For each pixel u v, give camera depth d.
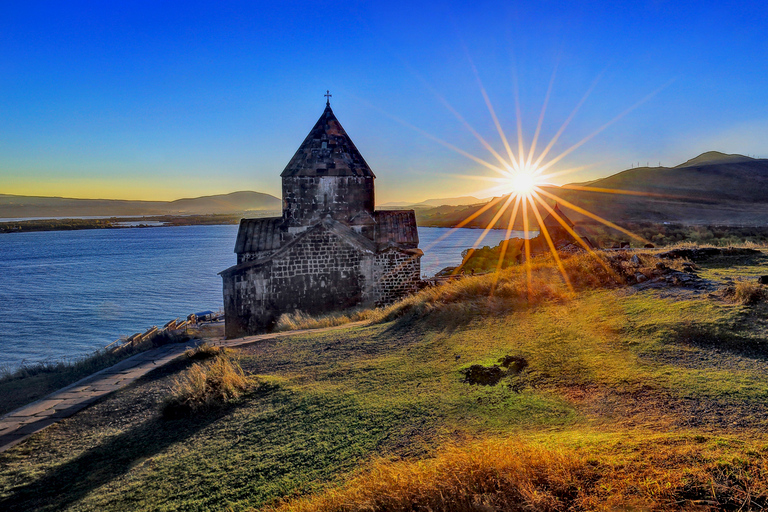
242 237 22.47
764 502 3.41
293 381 9.15
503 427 5.91
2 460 7.21
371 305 21.72
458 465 4.62
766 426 4.84
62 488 6.30
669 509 3.46
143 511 5.48
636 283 11.59
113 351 17.02
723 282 10.30
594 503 3.66
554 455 4.45
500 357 8.36
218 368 9.60
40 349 29.34
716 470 3.83
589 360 7.58
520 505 3.89
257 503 5.28
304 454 6.18
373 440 6.19
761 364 6.55
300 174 22.30
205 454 6.73
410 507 4.25
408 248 22.64
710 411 5.39
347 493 4.71
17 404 12.04
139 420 8.49
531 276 13.84
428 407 6.88
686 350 7.39
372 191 23.17
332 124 23.59
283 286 20.86
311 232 21.08
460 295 13.41
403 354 9.85
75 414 9.05
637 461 4.17
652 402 5.87
